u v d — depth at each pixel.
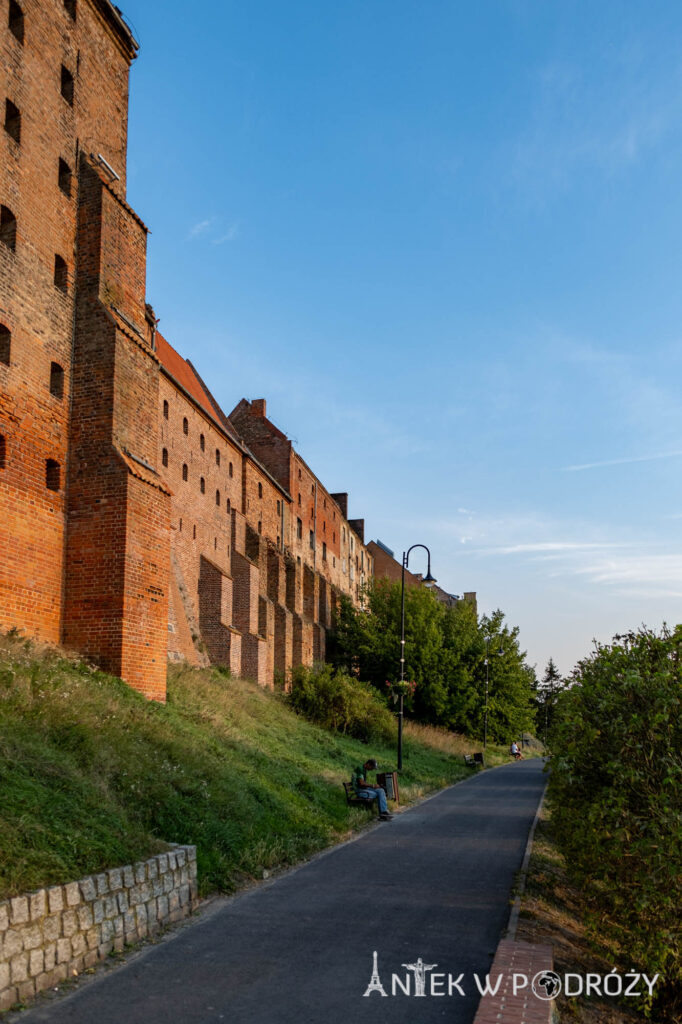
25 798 8.07
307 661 47.38
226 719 20.42
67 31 18.59
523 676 56.34
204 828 10.84
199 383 44.47
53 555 16.64
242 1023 5.88
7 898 6.27
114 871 7.67
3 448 15.34
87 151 19.14
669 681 8.50
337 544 64.62
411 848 13.77
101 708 12.91
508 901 9.91
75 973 6.84
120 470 17.05
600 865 8.75
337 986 6.69
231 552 38.78
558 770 9.48
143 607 17.28
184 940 7.94
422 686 48.53
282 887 10.42
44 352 16.80
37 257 16.78
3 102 15.98
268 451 51.34
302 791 16.64
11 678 11.61
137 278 19.84
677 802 8.06
